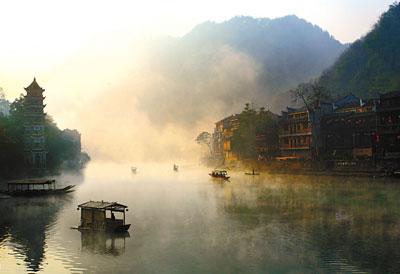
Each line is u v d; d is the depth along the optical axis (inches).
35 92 5413.4
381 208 2210.9
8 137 4527.6
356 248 1440.7
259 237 1637.6
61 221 2022.6
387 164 3900.1
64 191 3289.9
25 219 2086.6
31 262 1330.0
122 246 1520.7
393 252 1381.6
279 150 5723.4
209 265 1293.1
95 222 1790.1
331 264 1273.4
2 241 1598.2
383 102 4042.8
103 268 1269.7
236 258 1354.6
